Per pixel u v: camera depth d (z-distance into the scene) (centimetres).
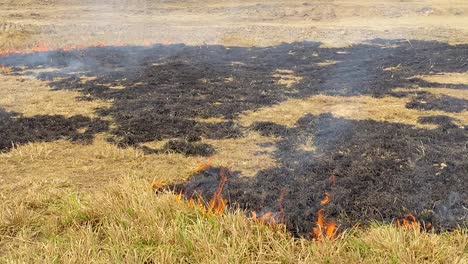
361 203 500
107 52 1666
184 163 647
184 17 2909
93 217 478
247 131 777
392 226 438
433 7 2820
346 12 2861
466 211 471
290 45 1789
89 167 635
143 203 484
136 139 742
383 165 600
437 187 530
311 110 893
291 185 557
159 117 856
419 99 949
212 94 1034
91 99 1007
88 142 734
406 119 819
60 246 420
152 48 1753
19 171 622
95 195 525
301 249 412
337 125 784
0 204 511
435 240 404
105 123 830
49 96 1038
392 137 712
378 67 1300
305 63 1405
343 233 417
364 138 711
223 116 866
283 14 2858
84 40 2023
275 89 1070
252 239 420
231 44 1878
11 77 1257
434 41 1748
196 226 435
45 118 862
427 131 734
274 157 659
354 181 556
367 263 385
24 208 498
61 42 1959
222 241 417
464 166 583
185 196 535
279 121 828
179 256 409
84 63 1463
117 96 1027
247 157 663
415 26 2197
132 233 435
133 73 1289
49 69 1374
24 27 2308
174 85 1128
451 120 794
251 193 536
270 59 1491
